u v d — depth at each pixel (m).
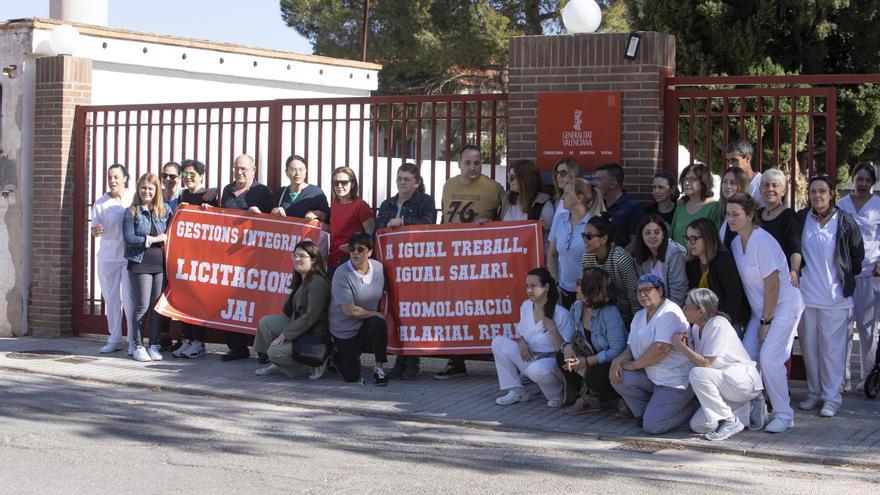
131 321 10.95
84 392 9.32
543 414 8.30
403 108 10.55
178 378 9.87
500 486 6.20
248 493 6.01
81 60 12.83
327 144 16.86
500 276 9.52
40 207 12.80
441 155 29.06
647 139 9.46
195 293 10.94
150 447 7.20
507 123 10.04
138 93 14.18
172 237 11.01
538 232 9.40
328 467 6.66
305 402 8.77
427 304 9.73
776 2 16.83
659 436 7.56
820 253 8.19
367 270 9.53
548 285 8.53
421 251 9.74
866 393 8.77
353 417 8.35
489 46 26.73
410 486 6.20
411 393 9.16
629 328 8.32
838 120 17.56
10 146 13.00
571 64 9.73
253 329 10.72
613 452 7.17
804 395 8.88
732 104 16.94
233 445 7.30
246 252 10.78
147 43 14.12
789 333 7.78
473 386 9.49
